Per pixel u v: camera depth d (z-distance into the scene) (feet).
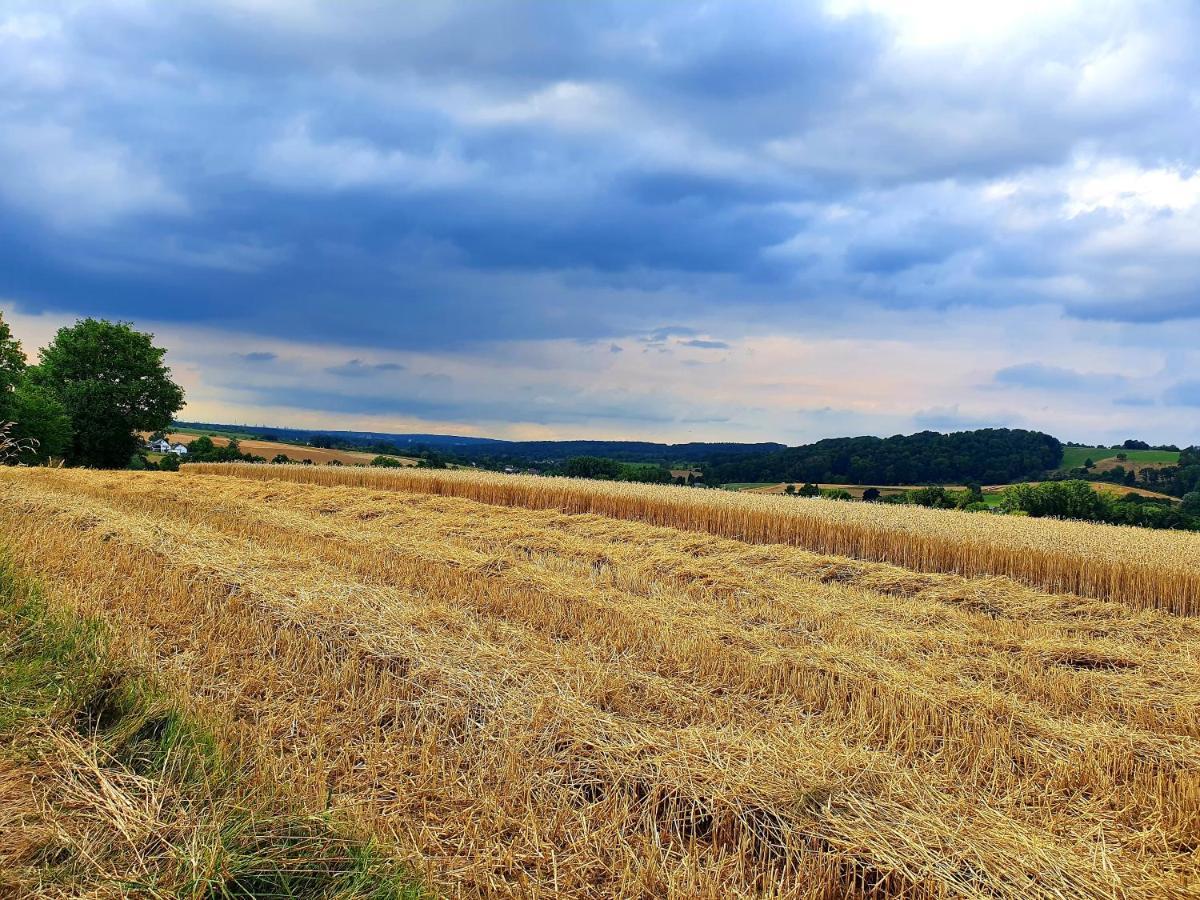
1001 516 64.03
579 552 40.86
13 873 11.16
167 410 177.37
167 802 13.38
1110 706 19.81
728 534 55.31
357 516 56.95
